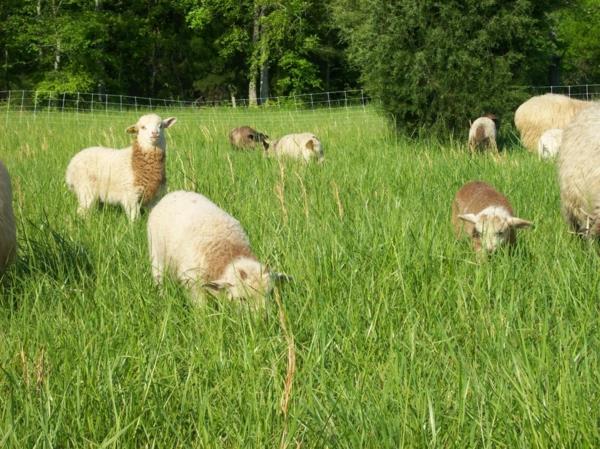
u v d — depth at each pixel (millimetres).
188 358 4422
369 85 19578
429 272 5691
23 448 3410
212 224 6023
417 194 8820
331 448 3436
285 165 11906
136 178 9414
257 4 47719
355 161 13266
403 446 3342
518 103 19281
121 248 6559
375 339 4590
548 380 3795
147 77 56469
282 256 6363
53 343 4480
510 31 18750
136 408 3762
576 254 6219
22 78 49500
